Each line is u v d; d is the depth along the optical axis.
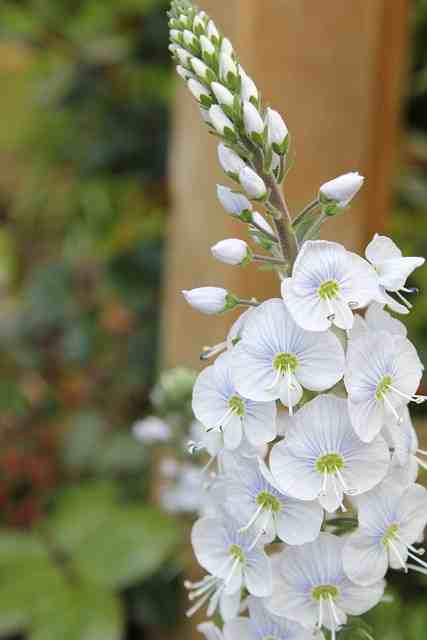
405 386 0.16
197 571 0.29
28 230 0.59
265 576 0.16
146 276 0.43
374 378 0.16
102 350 0.43
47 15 0.49
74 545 0.33
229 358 0.16
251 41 0.25
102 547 0.32
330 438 0.16
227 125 0.16
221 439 0.17
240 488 0.16
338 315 0.16
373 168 0.26
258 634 0.17
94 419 0.41
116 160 0.46
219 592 0.17
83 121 0.48
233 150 0.17
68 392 0.42
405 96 0.38
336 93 0.25
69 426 0.41
